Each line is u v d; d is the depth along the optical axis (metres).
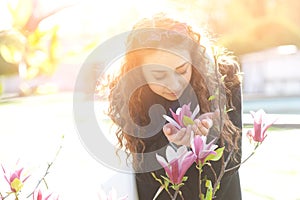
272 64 12.59
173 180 1.02
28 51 4.49
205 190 1.45
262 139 1.16
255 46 13.24
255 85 12.55
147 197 1.47
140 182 1.45
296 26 13.68
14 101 10.25
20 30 4.12
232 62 1.53
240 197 1.63
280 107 8.51
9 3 3.95
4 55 4.48
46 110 8.91
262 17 13.51
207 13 12.34
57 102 10.12
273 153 4.38
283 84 12.45
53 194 1.14
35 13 4.24
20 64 4.70
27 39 4.34
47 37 4.56
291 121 5.20
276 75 12.55
